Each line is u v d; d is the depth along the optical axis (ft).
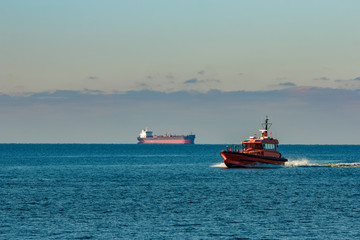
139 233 399.44
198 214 476.54
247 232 402.52
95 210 500.33
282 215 470.39
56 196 603.67
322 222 438.40
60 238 383.24
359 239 379.76
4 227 419.33
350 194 616.39
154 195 611.06
